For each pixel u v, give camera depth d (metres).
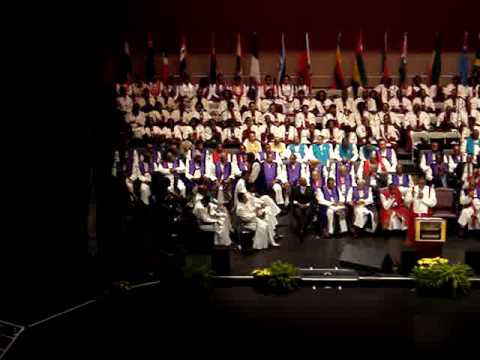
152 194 19.33
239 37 24.58
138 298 15.84
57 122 17.91
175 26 25.22
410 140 21.80
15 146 17.22
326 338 13.88
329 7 25.23
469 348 13.41
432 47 25.36
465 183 19.88
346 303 15.48
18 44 17.08
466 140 21.48
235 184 19.94
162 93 23.56
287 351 13.40
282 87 23.95
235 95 23.67
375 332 14.11
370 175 20.16
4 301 15.62
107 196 18.55
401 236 19.27
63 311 15.15
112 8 24.98
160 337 14.02
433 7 25.16
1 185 17.06
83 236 18.09
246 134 21.95
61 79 17.98
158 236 18.48
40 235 17.33
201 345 13.66
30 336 14.02
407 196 19.38
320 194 19.56
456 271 15.84
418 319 14.66
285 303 15.50
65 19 17.97
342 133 21.94
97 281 16.61
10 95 17.11
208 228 18.25
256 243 18.28
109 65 25.08
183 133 22.19
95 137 19.36
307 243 18.80
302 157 21.34
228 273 16.69
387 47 25.44
